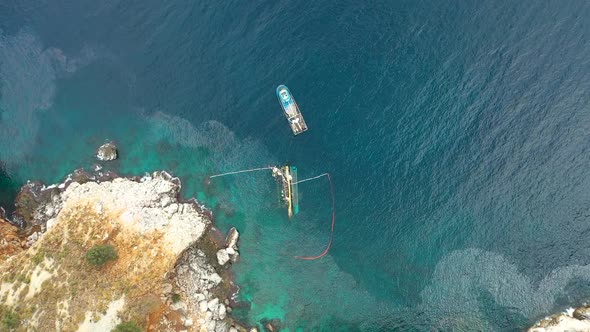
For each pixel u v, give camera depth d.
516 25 86.50
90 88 90.06
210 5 92.44
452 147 83.56
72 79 90.62
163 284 71.75
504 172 81.62
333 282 79.81
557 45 85.00
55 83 90.44
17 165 85.19
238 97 88.19
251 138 86.50
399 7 89.19
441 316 77.12
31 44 93.00
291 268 80.50
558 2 86.75
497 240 79.56
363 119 86.12
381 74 87.00
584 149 80.81
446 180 82.62
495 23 86.88
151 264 71.50
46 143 86.69
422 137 84.50
